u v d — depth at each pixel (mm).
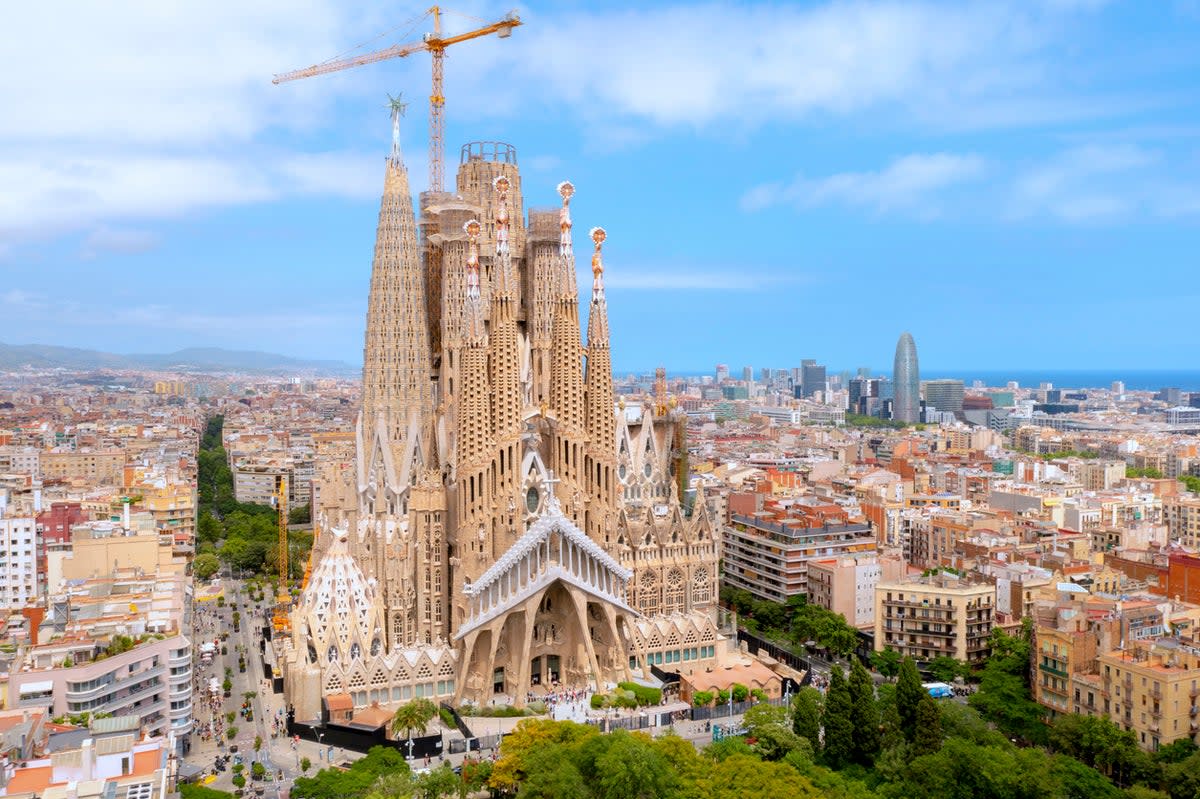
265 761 184375
